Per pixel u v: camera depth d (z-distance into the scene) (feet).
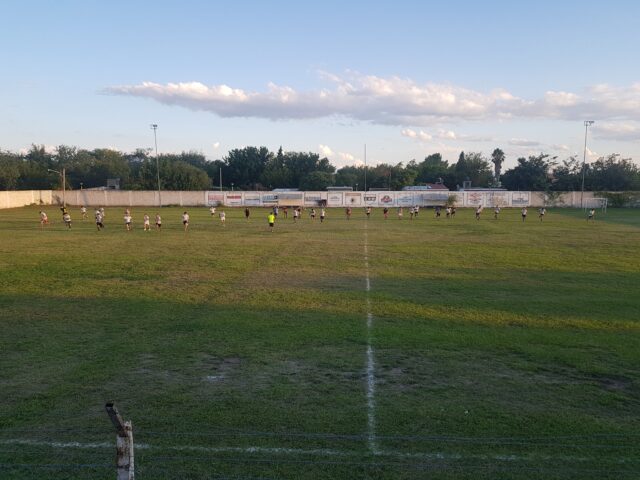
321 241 106.73
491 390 28.81
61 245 97.60
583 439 23.21
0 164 360.89
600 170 357.82
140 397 27.73
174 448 22.22
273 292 55.36
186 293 54.75
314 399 27.50
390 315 45.44
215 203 270.05
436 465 21.01
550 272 68.18
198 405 26.68
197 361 33.53
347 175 434.71
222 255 84.74
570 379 30.50
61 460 21.43
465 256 83.51
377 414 25.64
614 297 53.01
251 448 22.25
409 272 68.39
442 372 31.60
